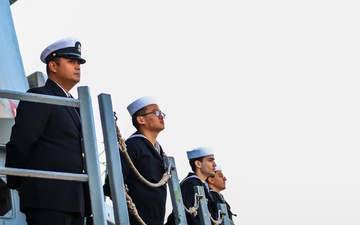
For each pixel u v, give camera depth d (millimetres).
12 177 7297
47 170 7297
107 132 7637
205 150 12133
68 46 7871
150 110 9547
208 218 10406
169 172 9242
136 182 9016
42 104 7352
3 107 9766
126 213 7484
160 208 9078
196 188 10406
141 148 9172
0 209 9156
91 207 7047
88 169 6957
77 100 7059
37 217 7168
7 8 11328
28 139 7207
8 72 10586
